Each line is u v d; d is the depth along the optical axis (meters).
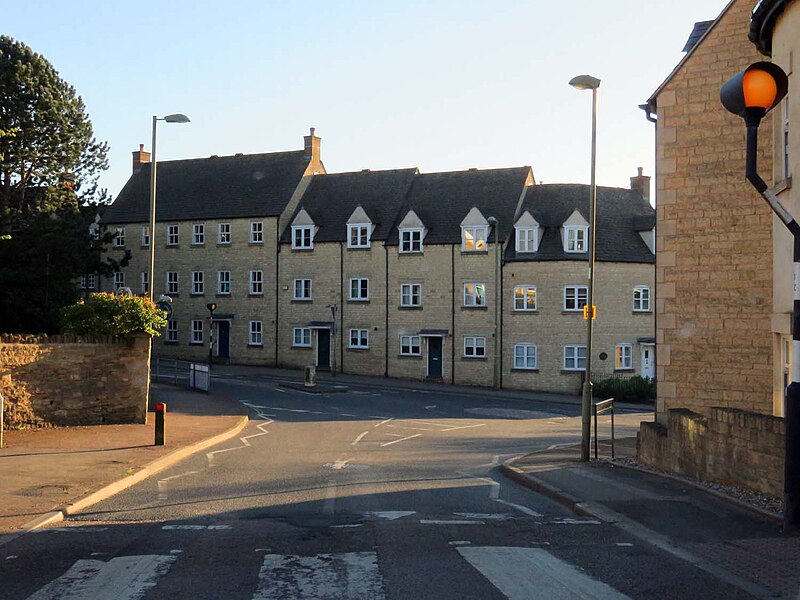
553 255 45.88
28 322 38.53
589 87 19.16
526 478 15.55
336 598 7.12
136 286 57.53
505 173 50.78
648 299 47.09
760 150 16.44
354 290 50.66
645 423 17.61
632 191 51.22
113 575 7.92
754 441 12.06
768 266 16.36
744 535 9.68
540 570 8.16
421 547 9.30
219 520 11.11
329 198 54.22
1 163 38.25
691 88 17.11
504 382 46.62
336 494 13.76
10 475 14.52
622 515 11.27
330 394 39.75
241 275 54.03
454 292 47.94
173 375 43.06
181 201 57.19
